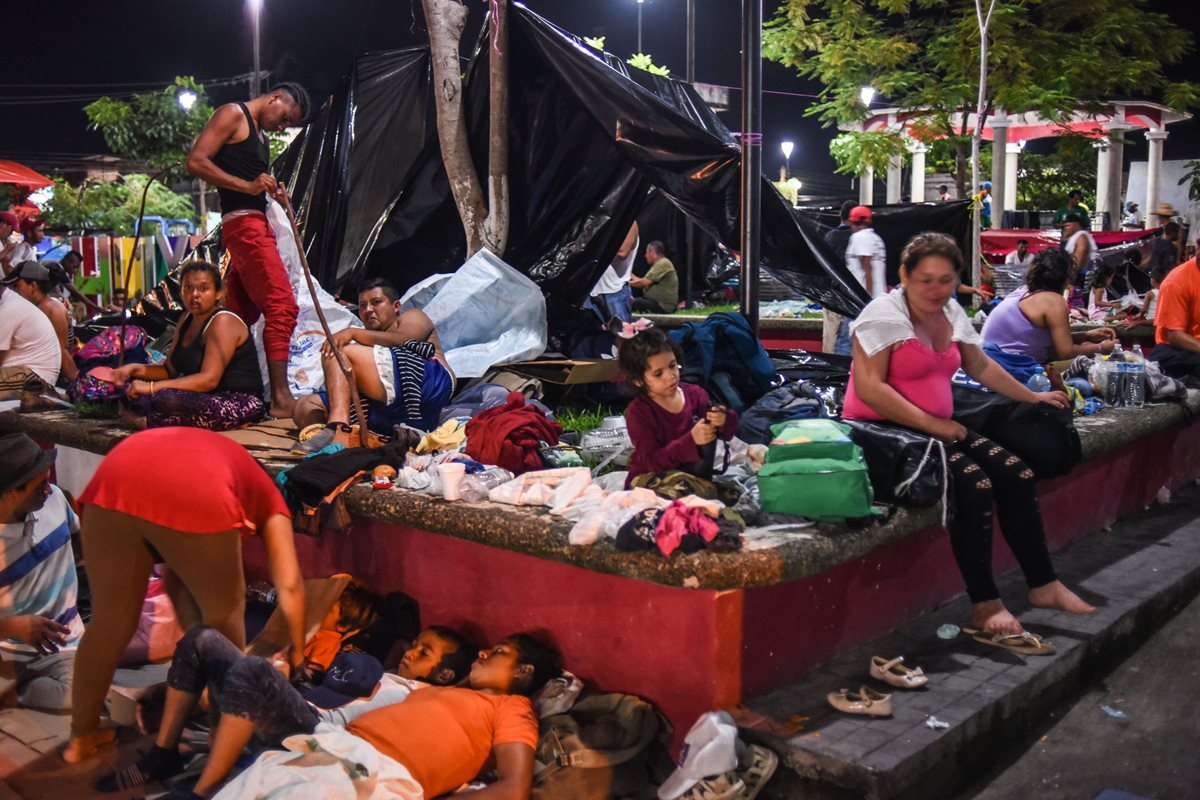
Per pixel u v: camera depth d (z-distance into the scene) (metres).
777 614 3.71
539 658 3.82
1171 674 4.48
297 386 6.38
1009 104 14.20
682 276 13.20
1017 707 3.85
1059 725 4.05
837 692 3.70
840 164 16.33
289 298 6.01
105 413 6.48
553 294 7.66
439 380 5.52
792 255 6.55
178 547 3.60
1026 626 4.40
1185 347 7.35
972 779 3.65
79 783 3.71
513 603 4.02
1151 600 4.81
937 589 4.60
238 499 3.70
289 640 4.23
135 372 5.86
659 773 3.62
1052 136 22.64
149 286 18.06
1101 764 3.76
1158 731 4.00
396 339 5.70
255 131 5.91
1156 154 23.73
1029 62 14.61
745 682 3.61
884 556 4.23
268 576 5.04
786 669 3.78
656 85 8.08
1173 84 15.79
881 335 4.13
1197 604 5.22
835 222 11.27
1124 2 14.98
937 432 4.17
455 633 4.12
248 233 5.88
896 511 4.01
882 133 15.80
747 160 6.04
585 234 7.70
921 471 4.00
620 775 3.51
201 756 3.82
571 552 3.70
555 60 6.96
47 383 6.93
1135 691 4.33
